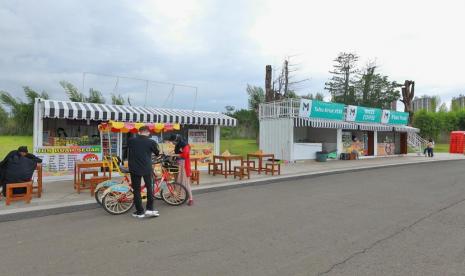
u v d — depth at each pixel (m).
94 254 4.81
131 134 13.79
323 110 21.55
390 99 52.72
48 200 8.25
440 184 11.64
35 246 5.18
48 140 12.84
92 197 8.65
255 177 13.03
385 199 8.90
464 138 30.89
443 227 6.15
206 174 13.83
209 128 15.55
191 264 4.43
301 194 9.77
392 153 27.72
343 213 7.29
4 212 6.98
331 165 18.55
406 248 5.02
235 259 4.60
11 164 8.04
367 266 4.34
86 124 13.79
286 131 20.44
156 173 8.35
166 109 15.18
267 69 26.97
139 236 5.66
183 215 7.14
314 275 4.07
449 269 4.25
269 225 6.33
